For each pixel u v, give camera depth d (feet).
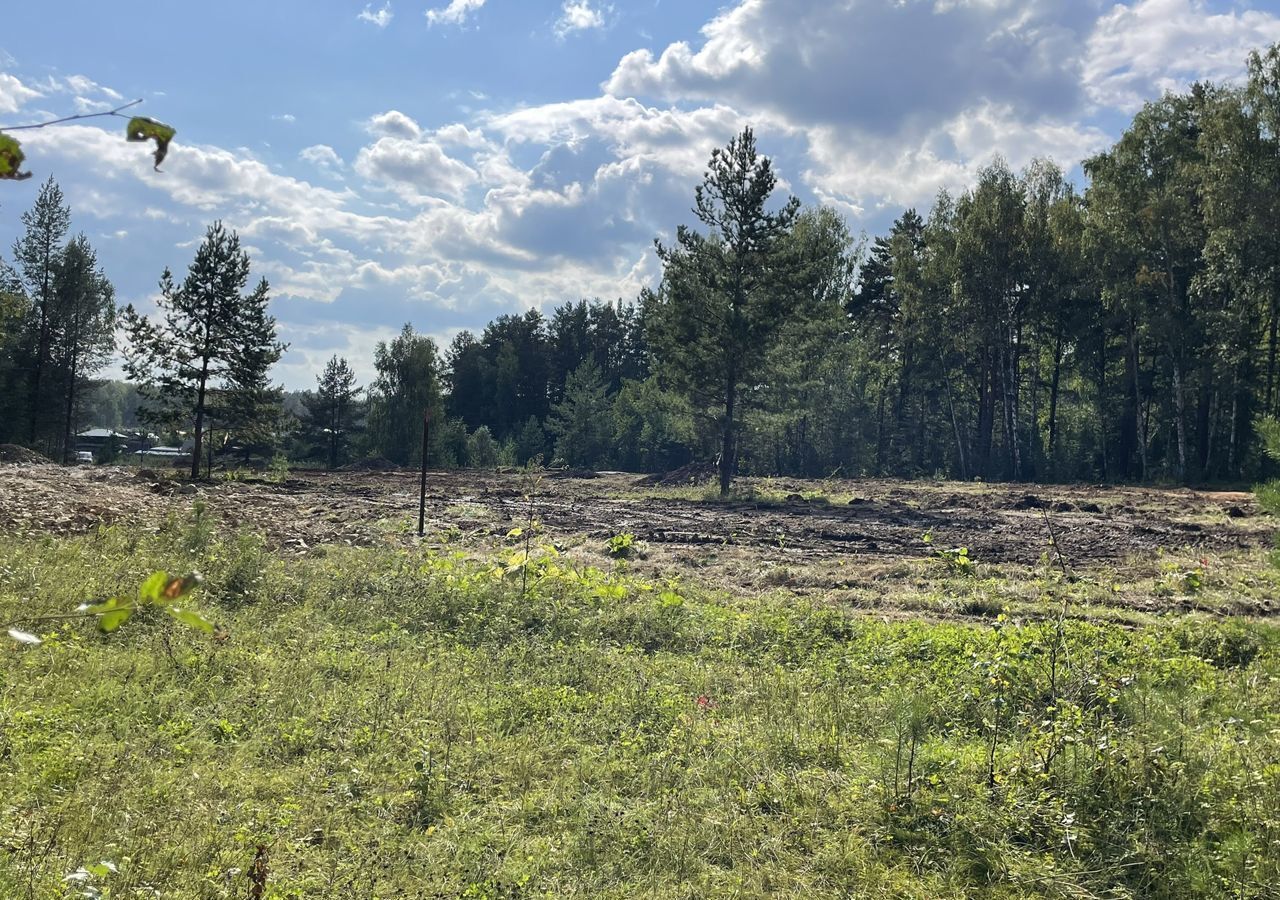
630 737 24.35
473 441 224.94
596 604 41.37
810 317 113.60
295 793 19.57
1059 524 81.15
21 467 99.86
